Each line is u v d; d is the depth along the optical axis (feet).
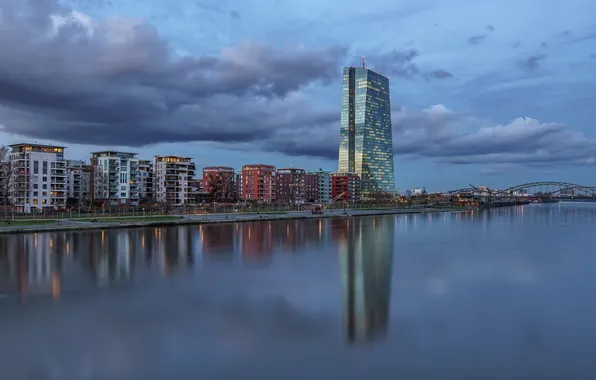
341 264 180.96
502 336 92.99
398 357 81.76
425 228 383.24
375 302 119.65
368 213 610.65
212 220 392.27
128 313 107.76
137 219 378.32
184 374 74.54
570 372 75.92
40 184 449.48
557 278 154.81
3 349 84.64
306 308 113.29
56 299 120.37
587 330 96.84
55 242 236.22
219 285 139.23
